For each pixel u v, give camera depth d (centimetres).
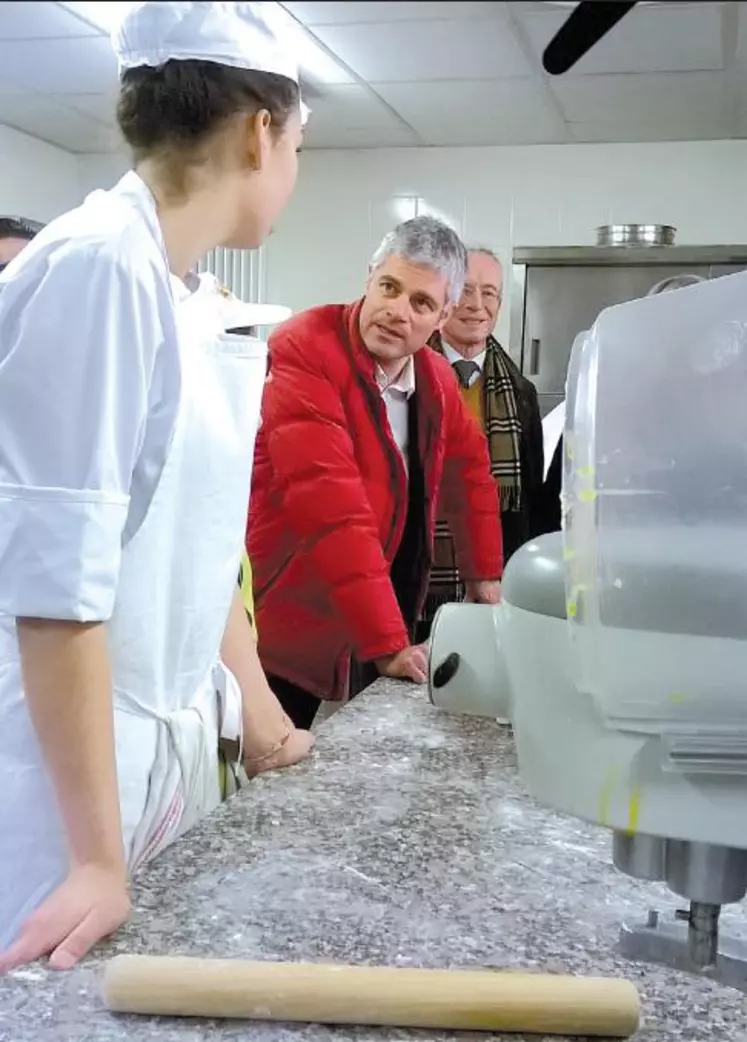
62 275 76
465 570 198
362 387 169
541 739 63
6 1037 59
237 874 79
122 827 89
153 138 83
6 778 87
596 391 58
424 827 89
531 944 70
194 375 91
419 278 164
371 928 71
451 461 192
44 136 234
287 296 414
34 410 76
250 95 82
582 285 356
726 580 55
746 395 56
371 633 152
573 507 58
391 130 361
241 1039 59
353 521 159
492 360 228
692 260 344
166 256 85
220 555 97
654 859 63
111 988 61
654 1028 60
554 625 61
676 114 299
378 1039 60
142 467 87
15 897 88
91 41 79
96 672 76
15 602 75
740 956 67
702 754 58
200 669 100
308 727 183
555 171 386
